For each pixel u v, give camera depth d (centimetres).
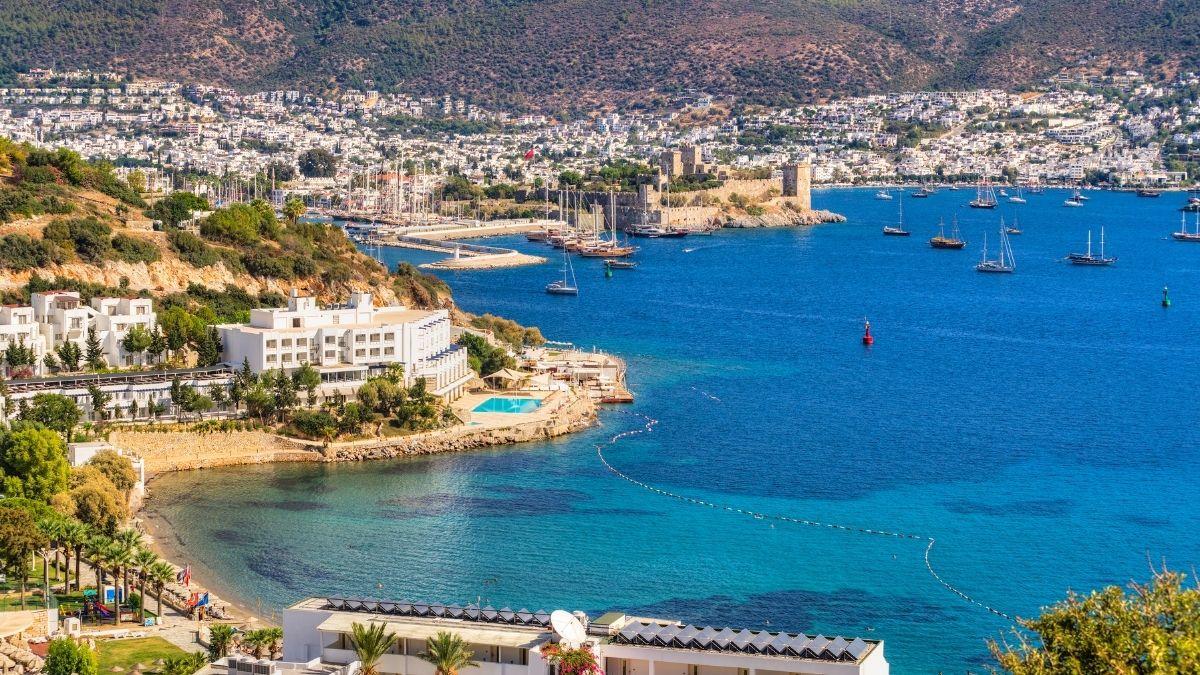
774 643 18038
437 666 18438
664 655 18050
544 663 18062
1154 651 15350
